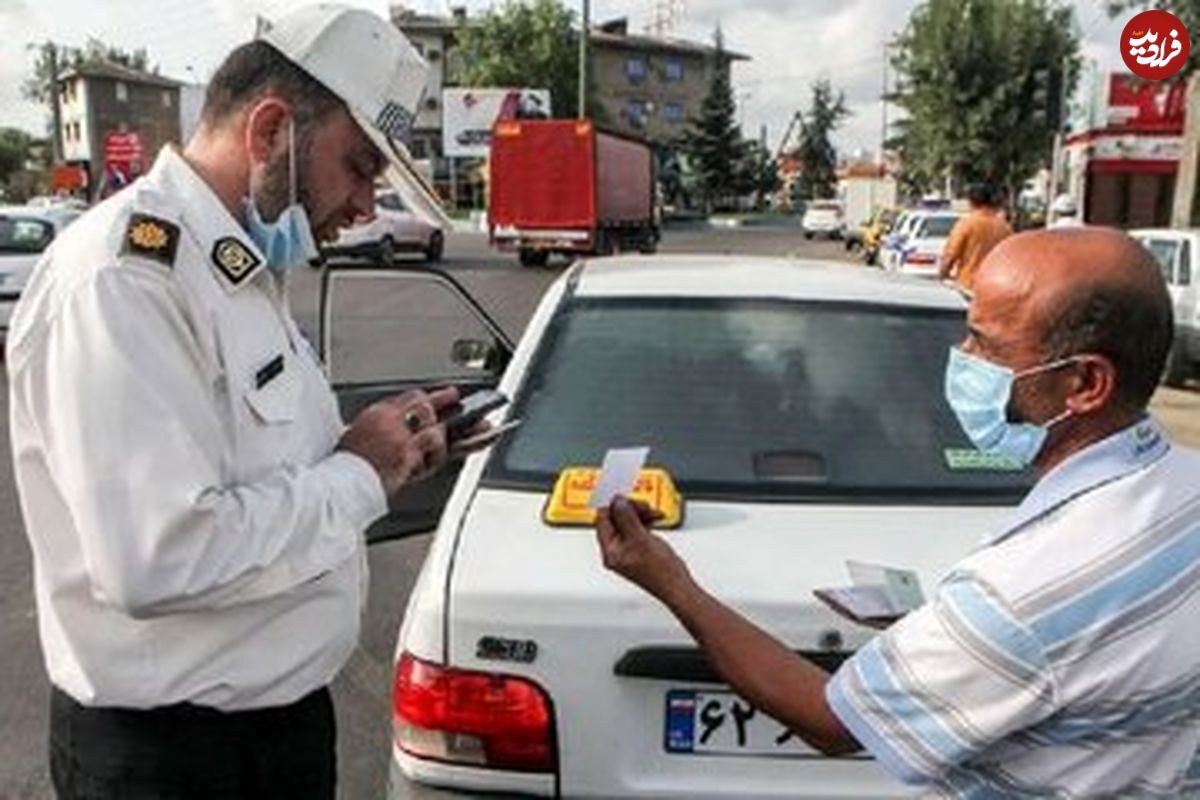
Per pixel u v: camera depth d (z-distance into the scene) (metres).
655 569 1.92
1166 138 32.69
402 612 5.44
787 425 3.30
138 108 91.50
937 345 3.59
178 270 1.79
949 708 1.49
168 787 1.94
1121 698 1.44
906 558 2.76
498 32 69.44
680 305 3.70
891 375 3.46
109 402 1.71
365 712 4.54
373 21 2.00
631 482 1.97
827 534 2.87
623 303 3.71
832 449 3.23
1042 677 1.44
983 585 1.48
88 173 49.34
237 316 1.87
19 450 1.87
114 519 1.70
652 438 3.25
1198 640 1.45
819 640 2.52
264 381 1.89
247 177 1.93
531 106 57.94
